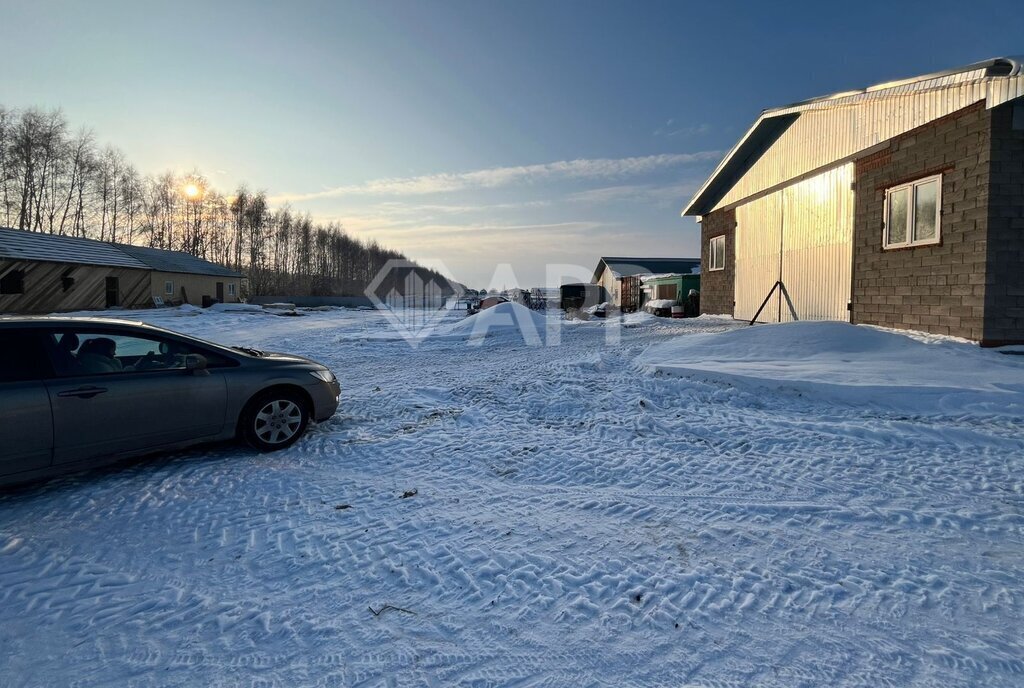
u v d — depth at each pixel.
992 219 9.12
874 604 2.82
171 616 2.88
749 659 2.45
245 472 4.97
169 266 39.53
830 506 4.02
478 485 4.62
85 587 3.16
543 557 3.37
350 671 2.45
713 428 5.96
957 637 2.57
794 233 15.09
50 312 30.31
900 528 3.67
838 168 13.21
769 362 8.90
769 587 2.99
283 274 75.00
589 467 4.96
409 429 6.39
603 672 2.40
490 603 2.93
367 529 3.83
